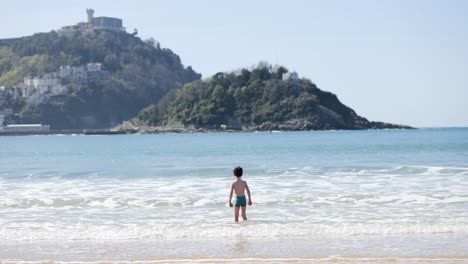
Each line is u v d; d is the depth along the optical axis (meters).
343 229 14.21
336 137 126.00
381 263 10.96
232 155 55.22
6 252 12.26
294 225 14.79
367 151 57.47
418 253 11.76
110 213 17.77
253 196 20.72
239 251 12.10
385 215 16.56
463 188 22.48
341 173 30.03
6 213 17.91
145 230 14.41
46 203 19.88
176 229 14.50
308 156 50.34
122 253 12.05
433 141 86.25
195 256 11.68
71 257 11.73
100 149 82.50
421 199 19.55
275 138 127.50
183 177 30.05
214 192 22.64
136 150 74.88
